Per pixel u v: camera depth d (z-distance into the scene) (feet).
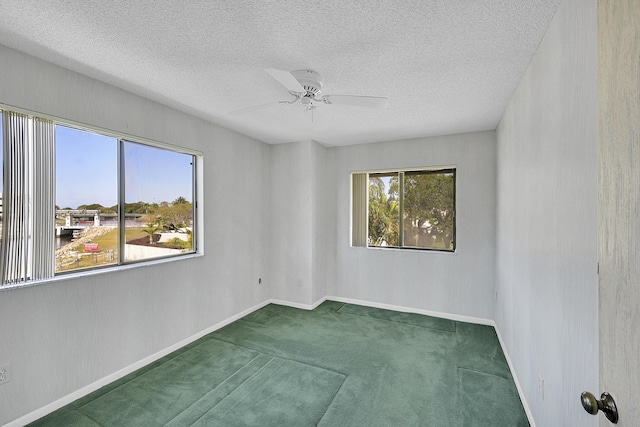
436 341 10.36
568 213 4.47
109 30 5.54
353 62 6.64
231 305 12.07
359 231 14.62
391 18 5.14
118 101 8.05
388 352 9.56
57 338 6.82
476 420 6.50
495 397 7.28
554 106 5.04
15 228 6.32
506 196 9.21
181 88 8.09
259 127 11.69
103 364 7.68
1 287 6.06
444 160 12.62
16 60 6.21
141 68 6.99
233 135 12.16
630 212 1.91
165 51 6.27
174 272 9.66
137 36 5.73
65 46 6.08
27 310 6.36
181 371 8.39
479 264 12.05
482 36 5.64
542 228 5.68
